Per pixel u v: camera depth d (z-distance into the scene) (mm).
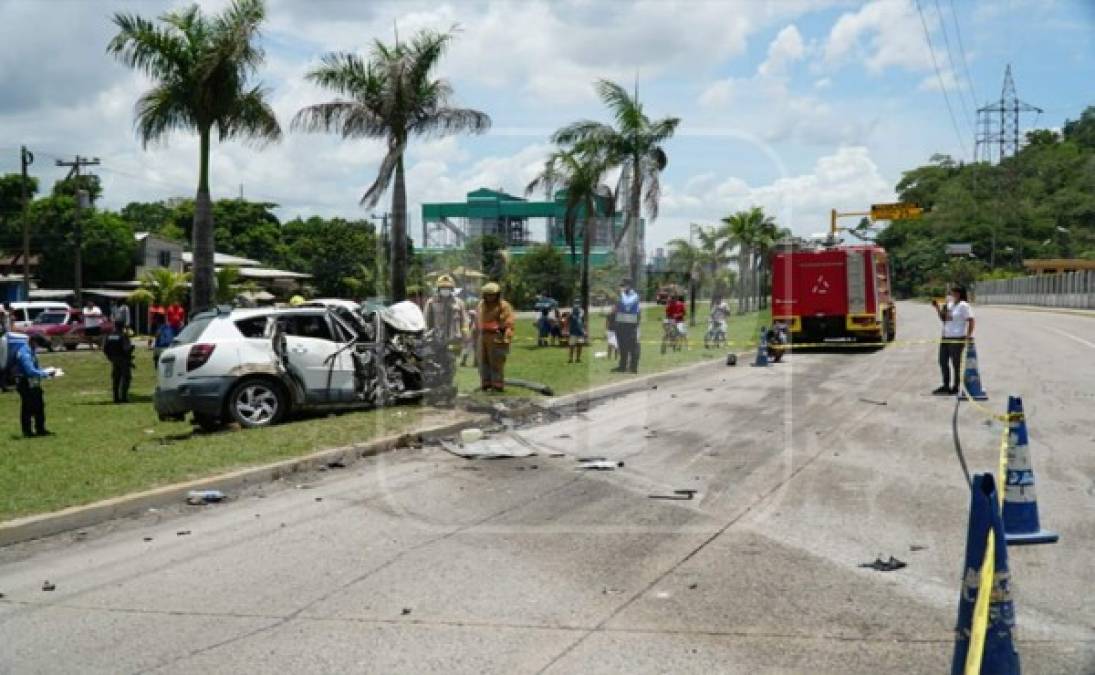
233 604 5820
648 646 4980
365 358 12859
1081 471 9242
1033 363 21109
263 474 9570
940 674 4598
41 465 10172
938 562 6395
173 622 5535
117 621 5586
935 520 7484
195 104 23469
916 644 4977
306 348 13102
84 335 39250
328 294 64875
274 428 12328
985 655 4426
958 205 122000
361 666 4805
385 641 5125
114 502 8258
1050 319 46750
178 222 77812
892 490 8500
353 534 7355
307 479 9578
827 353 24766
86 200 53625
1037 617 5367
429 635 5195
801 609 5512
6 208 54719
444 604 5688
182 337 13305
